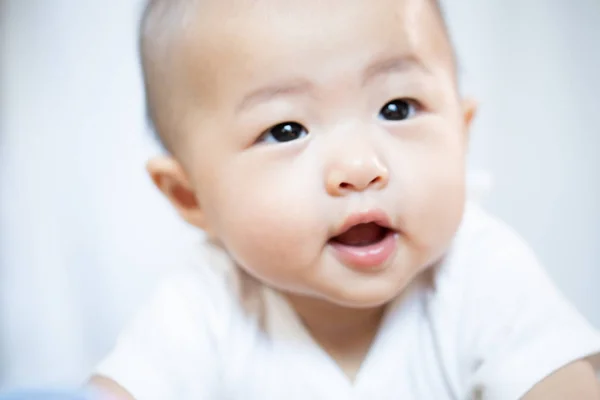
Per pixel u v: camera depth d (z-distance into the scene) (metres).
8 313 0.65
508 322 0.42
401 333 0.44
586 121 0.64
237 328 0.46
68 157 0.67
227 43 0.40
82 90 0.68
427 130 0.40
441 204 0.40
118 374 0.43
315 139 0.39
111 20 0.69
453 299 0.44
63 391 0.35
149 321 0.45
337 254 0.40
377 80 0.39
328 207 0.39
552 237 0.62
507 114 0.65
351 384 0.44
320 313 0.45
